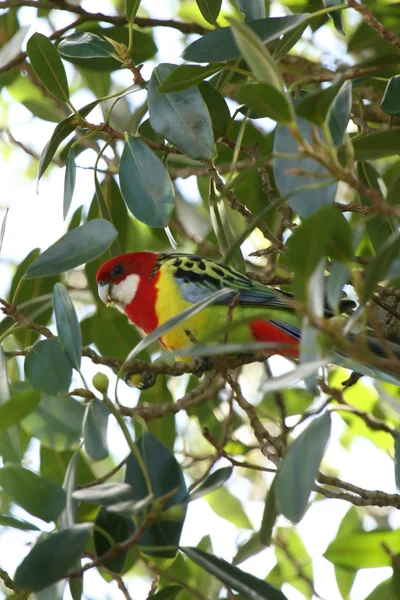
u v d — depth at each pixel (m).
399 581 8.10
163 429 10.10
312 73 11.20
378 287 8.55
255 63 5.26
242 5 8.12
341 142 6.50
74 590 6.77
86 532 5.97
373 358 4.96
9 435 7.62
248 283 8.88
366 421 7.88
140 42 10.41
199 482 7.49
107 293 9.67
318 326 4.93
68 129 8.57
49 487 6.38
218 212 8.94
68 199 8.06
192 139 7.55
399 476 7.12
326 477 7.81
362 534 8.38
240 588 6.27
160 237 11.32
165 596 7.21
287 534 9.71
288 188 6.31
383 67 7.10
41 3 10.59
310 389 5.63
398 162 10.20
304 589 9.27
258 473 11.73
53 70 8.09
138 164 7.82
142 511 6.43
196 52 6.88
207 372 8.80
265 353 8.62
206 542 9.19
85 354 7.80
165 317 9.05
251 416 8.00
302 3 12.28
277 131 6.41
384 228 8.91
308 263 5.15
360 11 6.80
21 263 9.55
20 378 10.18
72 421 7.77
